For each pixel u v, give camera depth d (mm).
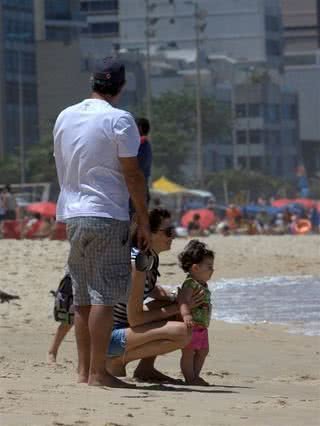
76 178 24625
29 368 28359
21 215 124812
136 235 25469
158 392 24016
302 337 37312
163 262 62344
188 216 140375
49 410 20375
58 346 30625
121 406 21203
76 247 24750
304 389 25984
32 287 51031
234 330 38875
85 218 24406
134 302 26391
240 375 29141
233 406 21672
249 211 190500
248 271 61312
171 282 53844
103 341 24719
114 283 24688
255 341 36219
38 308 44438
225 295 50250
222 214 198875
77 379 25547
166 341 26359
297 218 151375
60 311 30156
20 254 65500
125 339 26578
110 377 24922
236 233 132000
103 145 24484
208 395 23781
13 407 20562
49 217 131625
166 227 26734
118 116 24531
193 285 26625
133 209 26172
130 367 29547
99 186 24531
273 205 190000
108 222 24438
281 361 31875
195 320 26703
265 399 23094
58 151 24922
